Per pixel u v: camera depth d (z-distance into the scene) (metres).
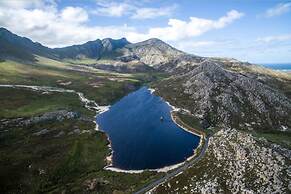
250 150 119.88
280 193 98.62
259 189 100.50
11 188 115.25
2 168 125.75
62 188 118.81
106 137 171.38
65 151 147.50
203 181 109.50
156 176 122.75
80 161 140.00
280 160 113.44
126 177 124.25
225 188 103.75
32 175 124.75
